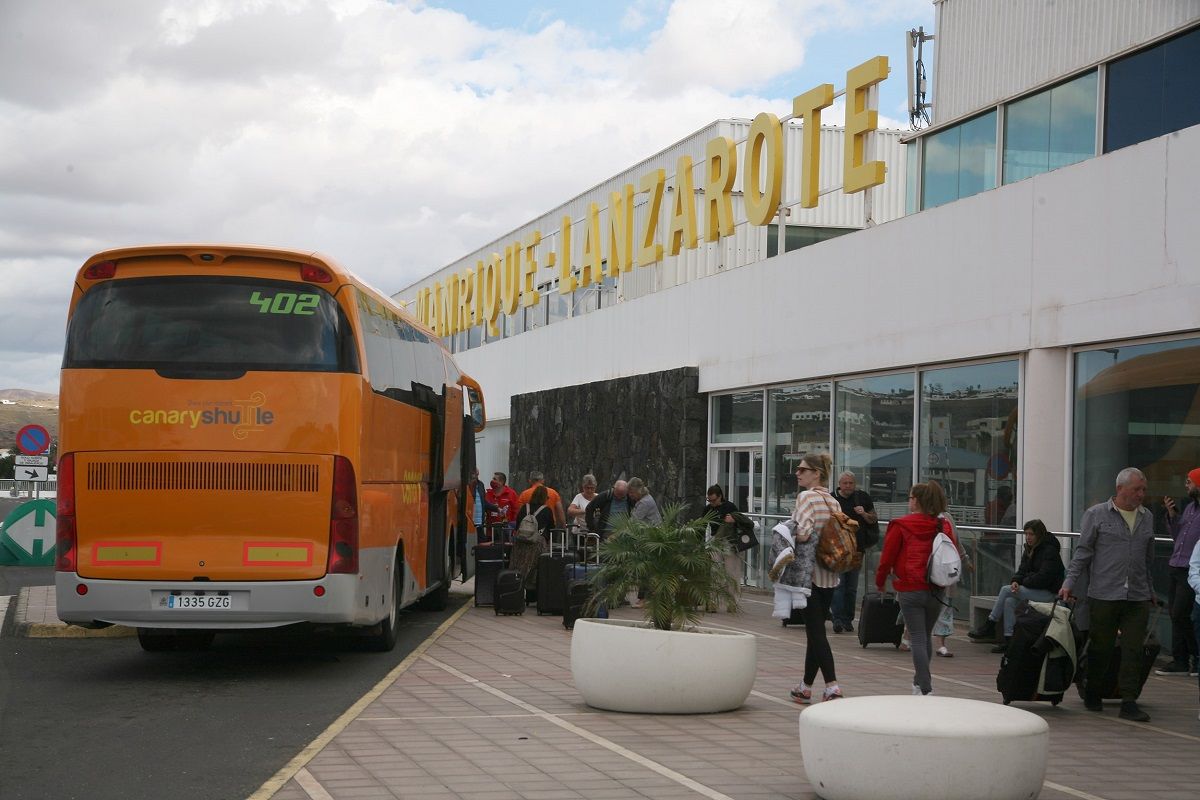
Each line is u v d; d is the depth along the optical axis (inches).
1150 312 541.6
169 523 470.6
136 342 476.4
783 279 861.8
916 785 265.6
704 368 985.5
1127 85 603.8
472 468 914.1
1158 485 544.7
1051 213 604.1
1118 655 436.8
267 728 379.6
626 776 309.7
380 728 372.2
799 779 309.1
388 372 547.8
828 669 422.9
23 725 384.2
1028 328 616.4
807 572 422.0
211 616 469.7
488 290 1561.3
